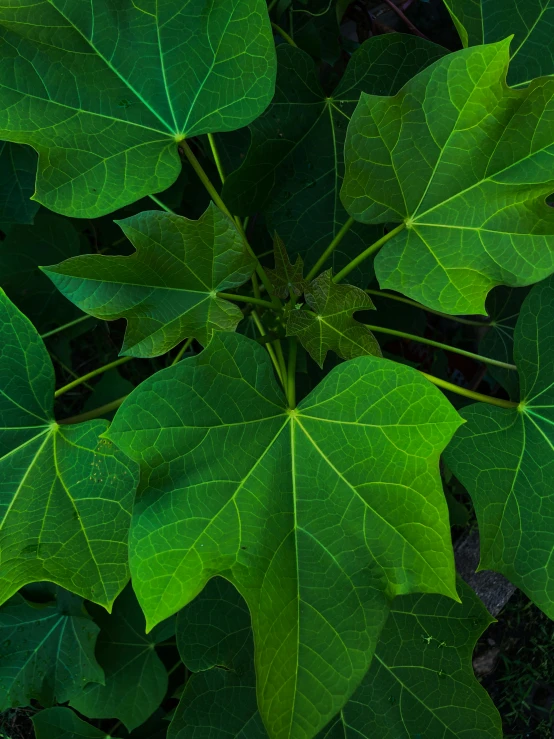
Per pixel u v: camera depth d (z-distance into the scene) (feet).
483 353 1.82
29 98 1.11
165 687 1.71
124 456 1.09
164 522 0.97
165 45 1.14
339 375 1.03
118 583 1.08
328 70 1.78
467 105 1.04
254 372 1.04
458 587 1.40
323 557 1.02
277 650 0.95
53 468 1.10
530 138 1.05
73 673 1.67
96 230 1.94
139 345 1.12
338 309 1.17
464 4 1.30
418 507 0.99
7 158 1.54
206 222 1.06
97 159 1.14
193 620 1.43
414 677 1.40
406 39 1.40
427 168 1.10
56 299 1.77
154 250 1.07
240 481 1.02
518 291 1.78
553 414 1.20
